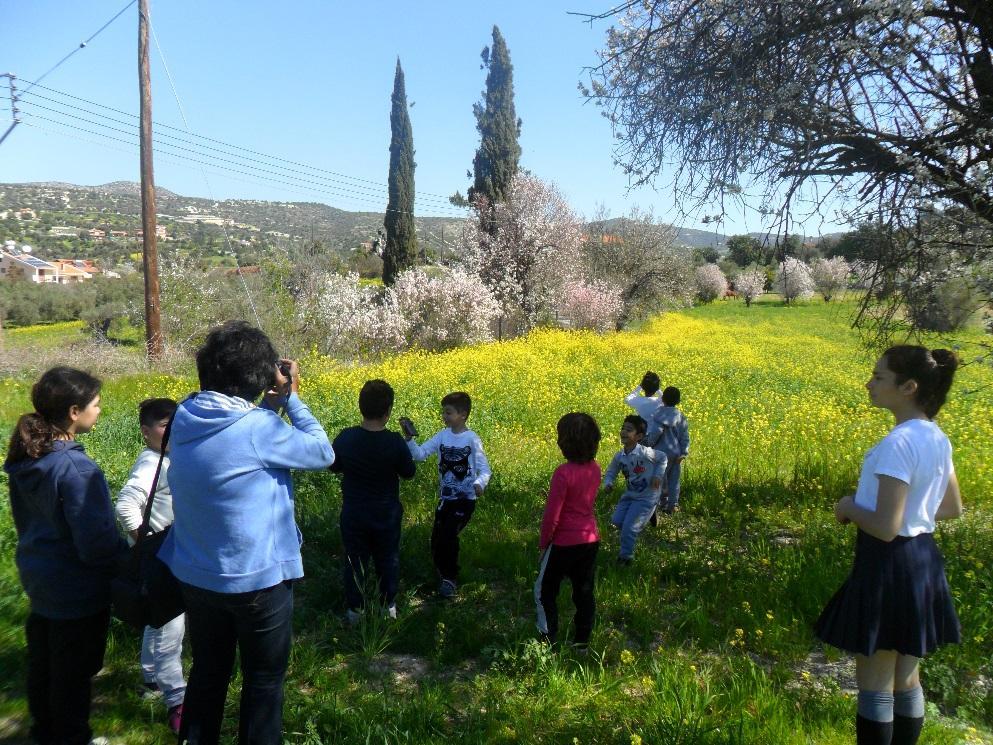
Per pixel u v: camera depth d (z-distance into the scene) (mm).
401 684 3857
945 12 4820
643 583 5246
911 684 3020
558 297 31656
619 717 3480
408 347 23812
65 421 2893
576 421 4230
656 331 35656
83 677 2969
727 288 68938
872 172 5016
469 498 5023
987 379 17844
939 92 4961
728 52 5180
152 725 3291
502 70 32188
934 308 5520
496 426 10977
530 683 3775
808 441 10508
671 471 7418
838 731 3355
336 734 3215
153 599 2770
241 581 2596
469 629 4430
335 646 4160
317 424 2951
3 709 3262
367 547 4559
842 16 4645
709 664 4113
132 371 15812
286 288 21750
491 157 32188
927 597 2852
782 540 6562
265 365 2795
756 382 17391
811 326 39500
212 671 2748
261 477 2666
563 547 4191
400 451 4613
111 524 2855
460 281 25172
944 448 2916
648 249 37438
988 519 7094
